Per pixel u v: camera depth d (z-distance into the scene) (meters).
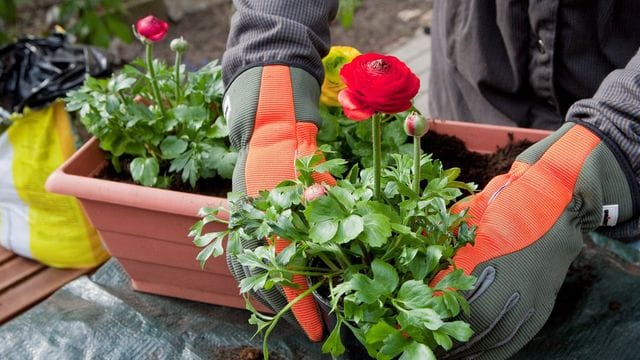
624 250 1.17
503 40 1.28
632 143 0.89
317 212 0.77
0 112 1.50
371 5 3.25
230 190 1.19
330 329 0.88
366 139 1.18
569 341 1.02
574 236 0.90
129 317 1.15
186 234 1.08
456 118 1.52
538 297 0.85
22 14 2.82
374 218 0.76
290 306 0.82
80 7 2.38
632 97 0.89
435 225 0.81
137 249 1.15
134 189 1.06
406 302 0.74
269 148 0.95
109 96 1.19
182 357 1.07
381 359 0.73
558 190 0.90
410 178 0.88
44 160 1.48
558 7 1.16
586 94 1.25
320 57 1.09
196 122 1.17
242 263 0.82
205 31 3.02
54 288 1.43
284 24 1.03
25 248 1.48
